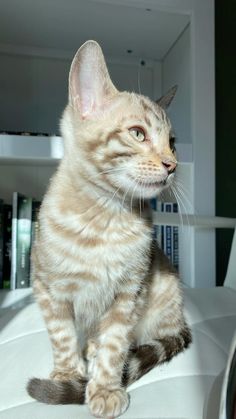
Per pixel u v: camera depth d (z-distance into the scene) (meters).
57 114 0.60
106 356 0.26
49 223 0.27
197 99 0.51
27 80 0.59
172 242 0.56
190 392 0.22
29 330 0.30
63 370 0.26
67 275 0.27
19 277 0.50
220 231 0.57
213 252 0.52
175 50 0.58
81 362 0.28
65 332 0.27
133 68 0.62
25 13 0.49
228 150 0.55
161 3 0.49
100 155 0.27
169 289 0.32
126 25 0.53
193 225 0.45
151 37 0.56
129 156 0.27
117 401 0.22
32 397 0.22
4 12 0.49
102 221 0.27
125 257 0.27
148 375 0.25
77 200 0.27
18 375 0.25
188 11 0.50
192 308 0.34
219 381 0.21
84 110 0.28
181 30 0.54
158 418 0.20
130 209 0.28
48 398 0.22
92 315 0.29
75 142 0.28
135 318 0.28
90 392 0.23
